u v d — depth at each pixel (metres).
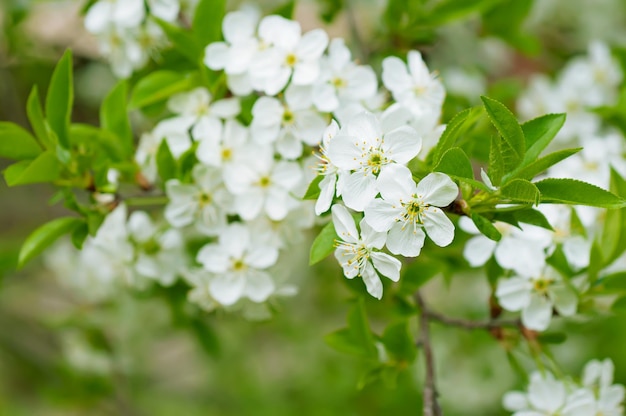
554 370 0.56
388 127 0.52
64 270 0.70
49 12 0.75
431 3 0.65
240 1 0.71
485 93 0.68
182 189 0.57
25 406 0.85
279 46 0.55
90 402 0.73
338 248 0.50
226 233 0.57
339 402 0.76
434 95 0.55
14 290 0.79
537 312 0.55
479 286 0.76
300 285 0.75
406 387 0.74
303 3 0.72
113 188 0.57
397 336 0.55
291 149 0.56
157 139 0.58
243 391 0.79
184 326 0.64
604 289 0.55
